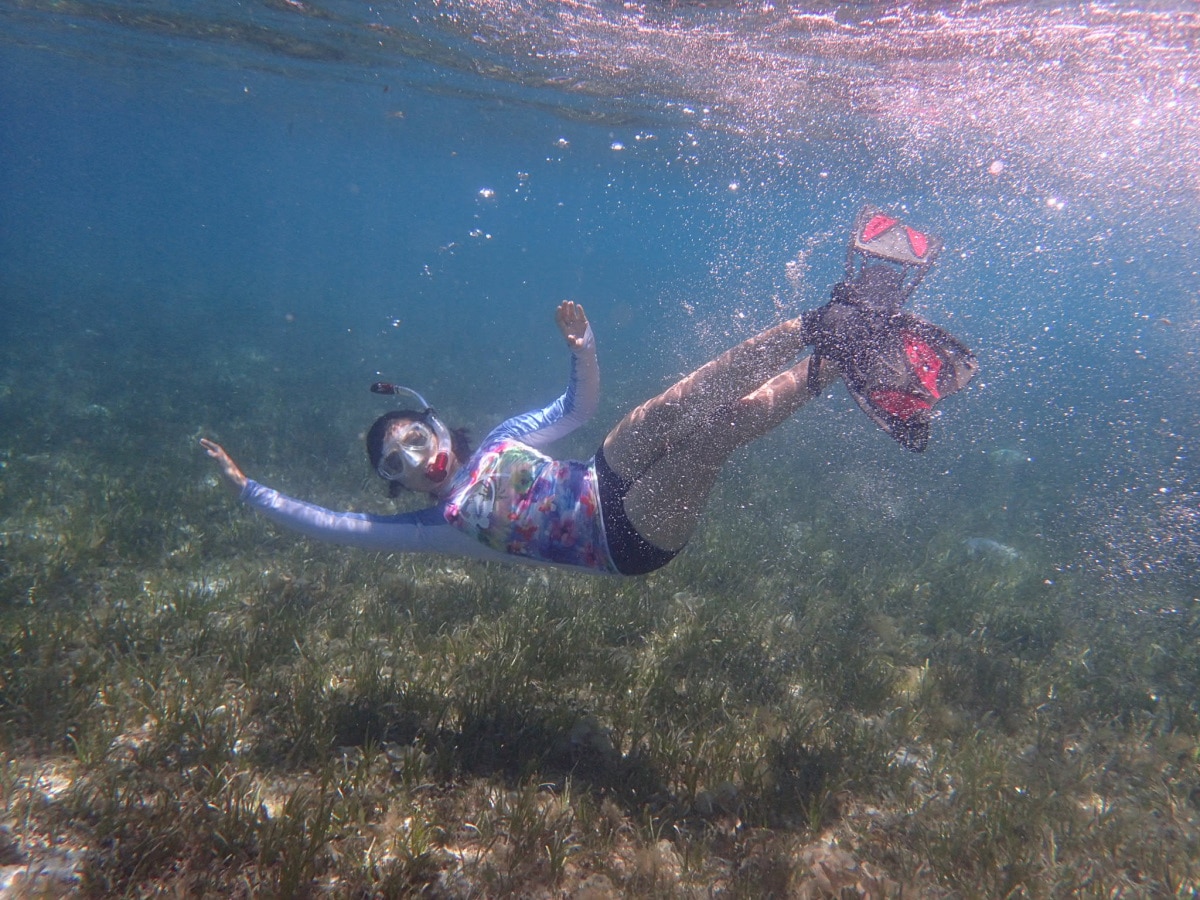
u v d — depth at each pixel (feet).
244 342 82.48
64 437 37.45
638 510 10.46
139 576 21.49
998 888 11.31
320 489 32.86
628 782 12.82
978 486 41.04
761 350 10.09
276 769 12.56
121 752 12.71
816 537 29.45
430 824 11.28
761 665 18.21
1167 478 43.47
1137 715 17.65
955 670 18.78
